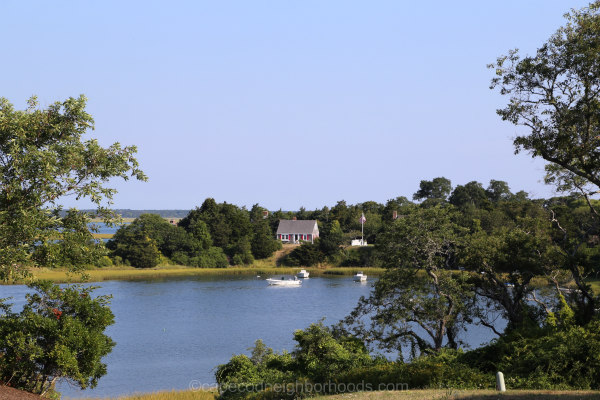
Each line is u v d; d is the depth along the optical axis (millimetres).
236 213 153875
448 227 36375
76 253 22109
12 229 20000
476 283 35062
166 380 39406
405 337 34969
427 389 19703
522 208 95250
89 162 21953
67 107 21781
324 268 137125
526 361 21766
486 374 22000
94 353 21500
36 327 20734
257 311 72375
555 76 25859
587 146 26219
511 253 33438
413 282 34469
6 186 19719
